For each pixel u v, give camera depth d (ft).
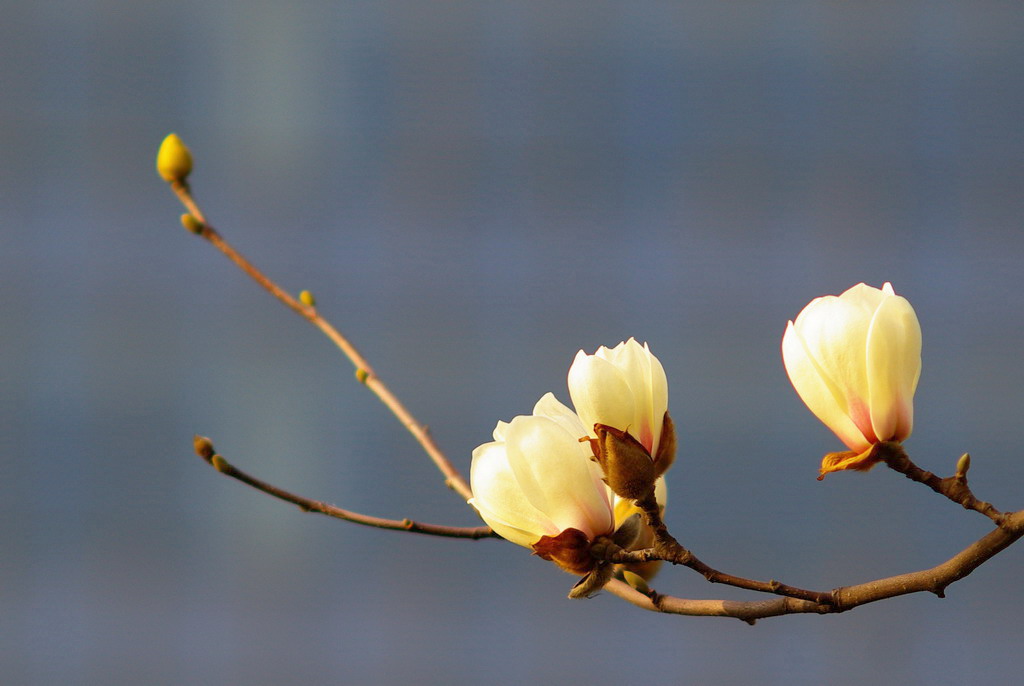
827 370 7.21
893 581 7.16
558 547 7.23
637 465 7.18
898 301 7.21
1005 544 7.10
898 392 7.19
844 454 7.22
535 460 7.24
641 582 7.44
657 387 7.24
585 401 7.22
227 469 7.63
